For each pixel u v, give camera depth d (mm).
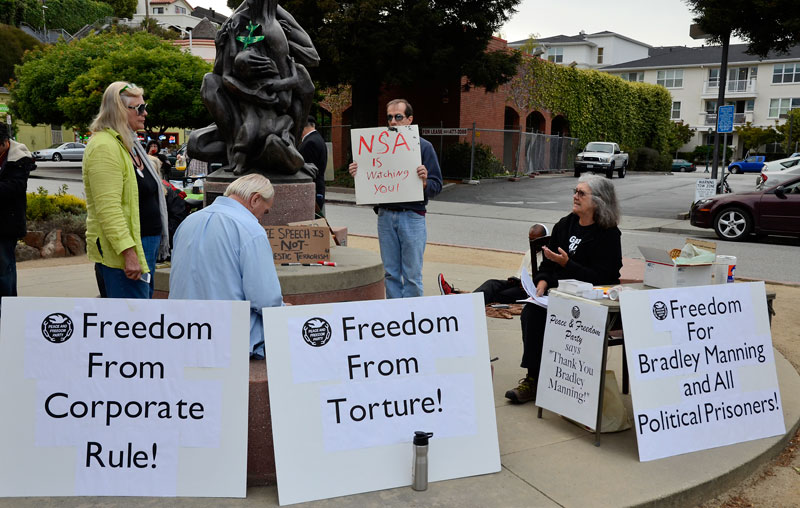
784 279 9859
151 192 4477
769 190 14211
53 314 2990
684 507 3232
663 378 3600
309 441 3035
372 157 5129
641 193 26609
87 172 3943
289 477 2982
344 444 3088
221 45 5559
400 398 3205
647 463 3492
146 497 3000
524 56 35250
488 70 24281
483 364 3367
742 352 3865
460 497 3086
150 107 29172
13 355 2980
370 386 3158
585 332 3727
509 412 4219
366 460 3119
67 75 31297
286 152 5582
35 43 53688
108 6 83188
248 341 3031
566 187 28438
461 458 3289
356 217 17531
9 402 2977
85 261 9852
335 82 25297
